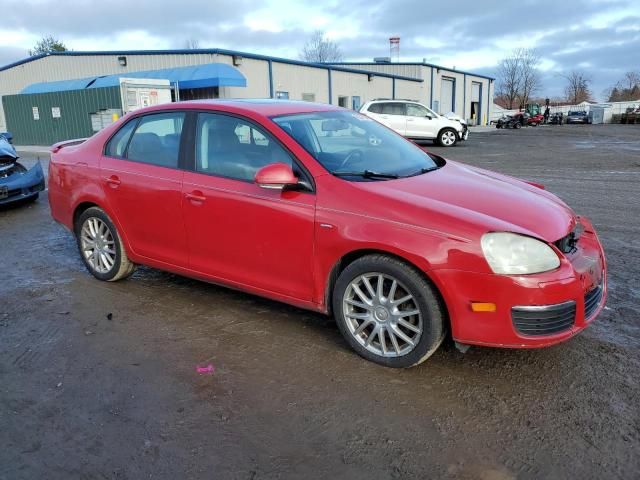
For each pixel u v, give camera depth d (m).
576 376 3.22
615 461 2.50
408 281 3.11
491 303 2.94
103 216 4.71
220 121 3.97
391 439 2.69
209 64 20.98
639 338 3.69
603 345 3.59
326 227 3.33
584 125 50.84
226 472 2.48
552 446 2.61
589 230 3.73
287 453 2.60
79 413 2.94
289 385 3.18
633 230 6.50
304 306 3.63
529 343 2.95
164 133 4.29
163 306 4.36
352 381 3.21
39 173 8.59
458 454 2.57
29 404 3.03
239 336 3.81
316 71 27.92
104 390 3.16
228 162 3.87
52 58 26.80
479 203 3.29
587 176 11.22
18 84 28.92
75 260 5.62
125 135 4.57
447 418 2.84
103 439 2.72
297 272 3.56
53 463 2.55
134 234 4.50
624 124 51.56
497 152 18.05
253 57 23.53
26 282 4.96
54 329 3.97
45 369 3.40
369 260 3.23
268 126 3.71
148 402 3.03
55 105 22.22
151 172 4.26
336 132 4.04
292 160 3.57
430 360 3.43
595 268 3.27
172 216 4.14
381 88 34.69
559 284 2.94
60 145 5.35
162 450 2.63
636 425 2.75
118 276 4.79
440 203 3.19
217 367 3.40
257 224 3.64
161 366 3.42
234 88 22.77
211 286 4.79
